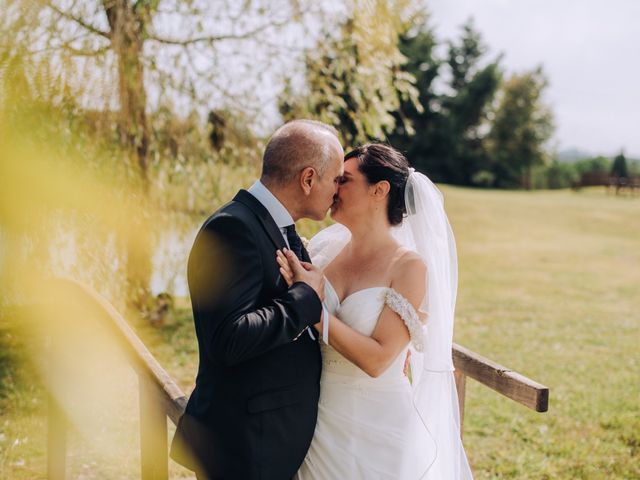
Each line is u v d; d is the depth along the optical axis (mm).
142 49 6016
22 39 4652
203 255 2041
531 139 43531
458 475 2666
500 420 5367
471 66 44125
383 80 6883
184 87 6348
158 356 6641
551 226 21484
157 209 6496
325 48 6730
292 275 2141
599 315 9836
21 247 5086
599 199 30750
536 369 6887
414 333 2301
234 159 6891
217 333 1959
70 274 5480
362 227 2494
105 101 5398
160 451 2621
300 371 2227
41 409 5145
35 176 4898
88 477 4105
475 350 7582
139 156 6363
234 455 2129
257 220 2125
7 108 4707
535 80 44438
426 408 2482
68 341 6453
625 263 15328
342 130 6980
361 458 2359
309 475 2357
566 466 4551
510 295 11289
